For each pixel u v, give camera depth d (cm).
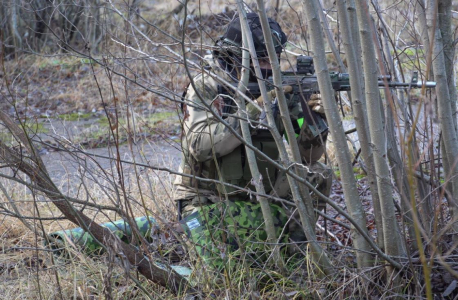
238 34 588
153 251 554
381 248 530
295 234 618
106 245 489
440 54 535
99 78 1786
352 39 510
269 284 570
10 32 1853
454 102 573
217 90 600
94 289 565
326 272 548
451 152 546
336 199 880
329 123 507
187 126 603
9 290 577
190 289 536
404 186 543
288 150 991
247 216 603
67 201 473
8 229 702
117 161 504
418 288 498
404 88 564
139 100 1627
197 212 611
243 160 610
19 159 477
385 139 503
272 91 566
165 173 912
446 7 554
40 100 1678
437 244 540
